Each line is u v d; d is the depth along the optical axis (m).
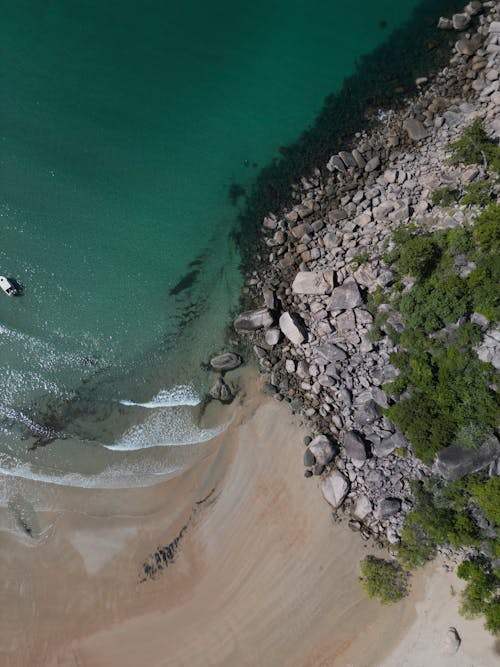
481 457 22.03
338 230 28.25
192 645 24.02
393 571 22.89
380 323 25.47
